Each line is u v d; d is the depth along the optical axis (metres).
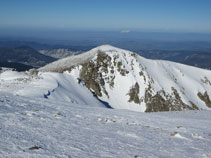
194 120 25.16
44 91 56.81
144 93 107.06
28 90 55.59
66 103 30.23
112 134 13.93
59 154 8.86
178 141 13.77
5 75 81.94
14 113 16.97
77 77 97.38
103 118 20.31
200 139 14.96
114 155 9.59
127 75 114.62
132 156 9.70
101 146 10.82
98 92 104.38
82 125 15.80
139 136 14.10
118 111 28.30
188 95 117.31
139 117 24.05
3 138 10.17
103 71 114.94
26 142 9.99
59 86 70.88
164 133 15.96
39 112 18.91
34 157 8.20
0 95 28.38
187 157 10.40
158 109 100.56
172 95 108.81
